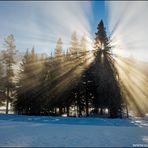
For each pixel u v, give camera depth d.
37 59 39.69
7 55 38.56
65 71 36.88
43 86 36.25
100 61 32.03
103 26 33.94
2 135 12.49
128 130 15.65
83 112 37.97
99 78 31.34
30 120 22.73
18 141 10.59
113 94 30.28
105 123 20.91
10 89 37.75
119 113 31.05
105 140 11.22
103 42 32.62
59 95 36.06
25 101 36.06
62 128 16.09
